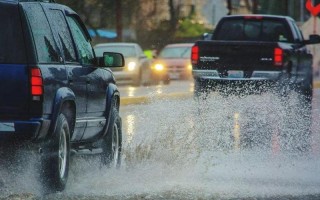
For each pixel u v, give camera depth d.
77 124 20.08
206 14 120.38
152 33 95.81
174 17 96.31
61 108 18.86
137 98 47.94
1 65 17.98
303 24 78.62
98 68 22.25
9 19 18.22
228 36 42.44
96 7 78.88
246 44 38.28
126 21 91.44
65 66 19.55
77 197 18.16
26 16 18.30
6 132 17.77
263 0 98.81
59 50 19.55
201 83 38.69
